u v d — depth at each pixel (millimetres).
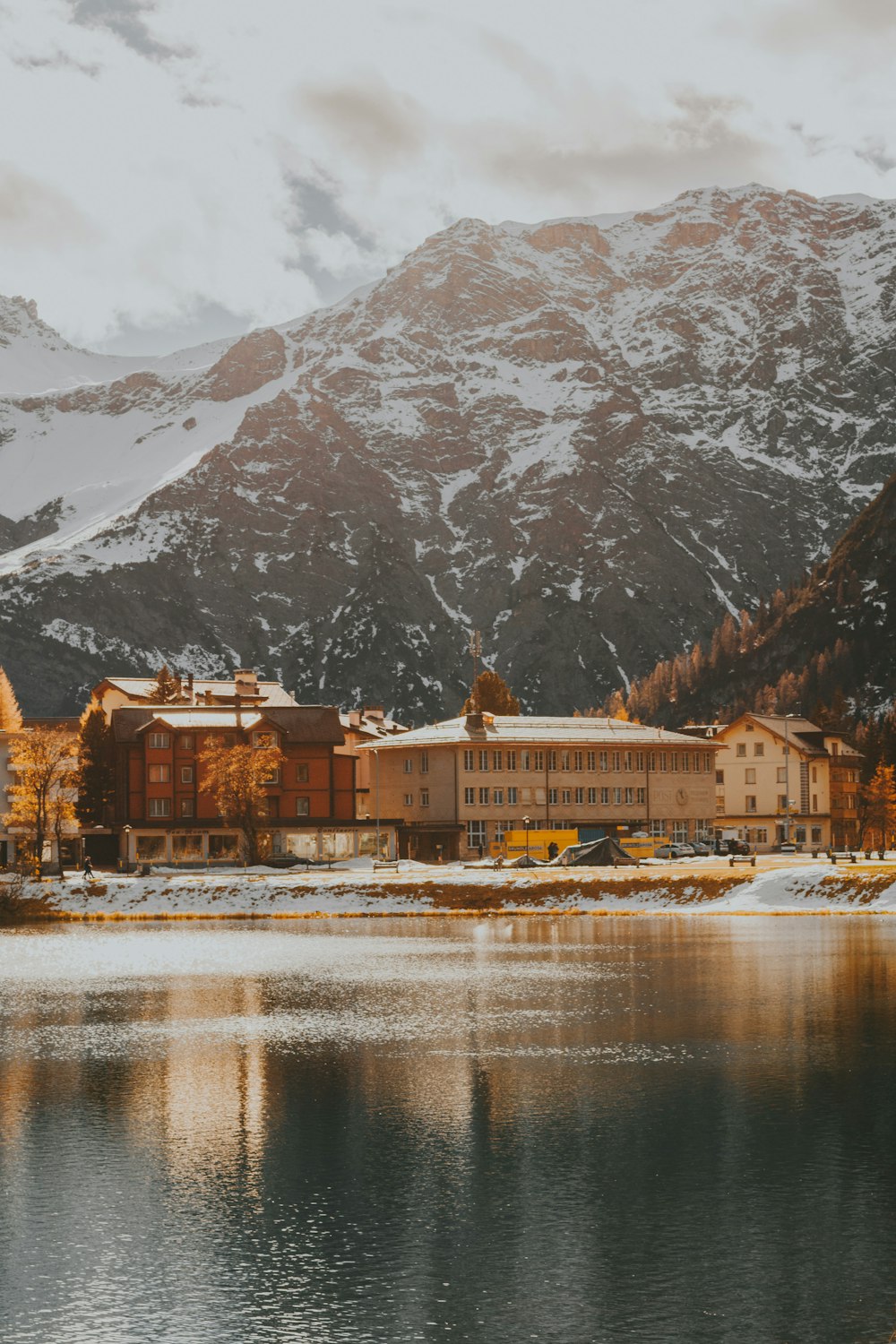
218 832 159625
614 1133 34531
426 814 170625
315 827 162125
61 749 136125
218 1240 26969
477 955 77750
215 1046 47844
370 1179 30906
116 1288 24609
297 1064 44281
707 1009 54656
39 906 116812
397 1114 36969
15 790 138500
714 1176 30812
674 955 75312
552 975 67312
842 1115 36000
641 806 176625
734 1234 27031
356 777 194500
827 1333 22422
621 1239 26797
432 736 172875
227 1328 22844
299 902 117688
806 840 196250
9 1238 27188
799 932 88438
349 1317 23250
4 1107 38312
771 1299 23812
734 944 80688
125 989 64312
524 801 169500
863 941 81312
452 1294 24172
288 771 165000
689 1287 24391
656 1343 22125
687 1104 37500
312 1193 29953
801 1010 53906
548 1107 37531
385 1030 51000
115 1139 34625
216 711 167875
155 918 113188
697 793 181625
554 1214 28328
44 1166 32219
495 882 120688
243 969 72438
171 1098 39312
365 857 160250
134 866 152000
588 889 115438
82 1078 42312
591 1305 23656
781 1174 30922
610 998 58375
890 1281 24562
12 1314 23516
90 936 95312
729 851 164000
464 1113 36938
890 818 191375
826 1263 25406
